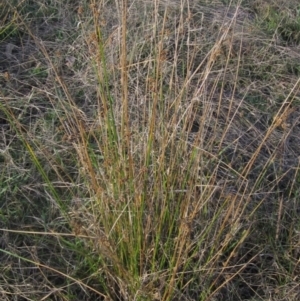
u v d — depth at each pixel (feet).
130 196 6.93
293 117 10.20
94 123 9.11
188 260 7.19
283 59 11.27
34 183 8.74
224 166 8.95
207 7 12.17
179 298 7.32
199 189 7.96
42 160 8.96
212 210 8.02
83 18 11.57
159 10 11.54
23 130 9.46
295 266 7.86
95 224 6.95
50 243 8.05
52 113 9.65
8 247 7.94
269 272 7.97
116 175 7.02
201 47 10.33
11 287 7.50
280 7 12.38
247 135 9.74
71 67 10.55
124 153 6.99
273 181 8.62
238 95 10.48
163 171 7.20
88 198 8.00
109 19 11.25
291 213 8.63
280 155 9.39
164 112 8.01
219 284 7.71
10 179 8.65
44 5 11.80
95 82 10.24
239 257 8.02
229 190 8.60
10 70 10.66
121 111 7.52
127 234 6.97
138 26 11.39
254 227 8.25
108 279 7.41
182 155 7.69
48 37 11.43
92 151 7.87
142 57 10.48
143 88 9.74
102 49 6.89
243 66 10.94
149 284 7.01
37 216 8.40
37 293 7.52
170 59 10.78
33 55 10.98
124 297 7.15
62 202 8.01
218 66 10.83
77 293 7.66
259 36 11.61
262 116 10.19
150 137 6.91
